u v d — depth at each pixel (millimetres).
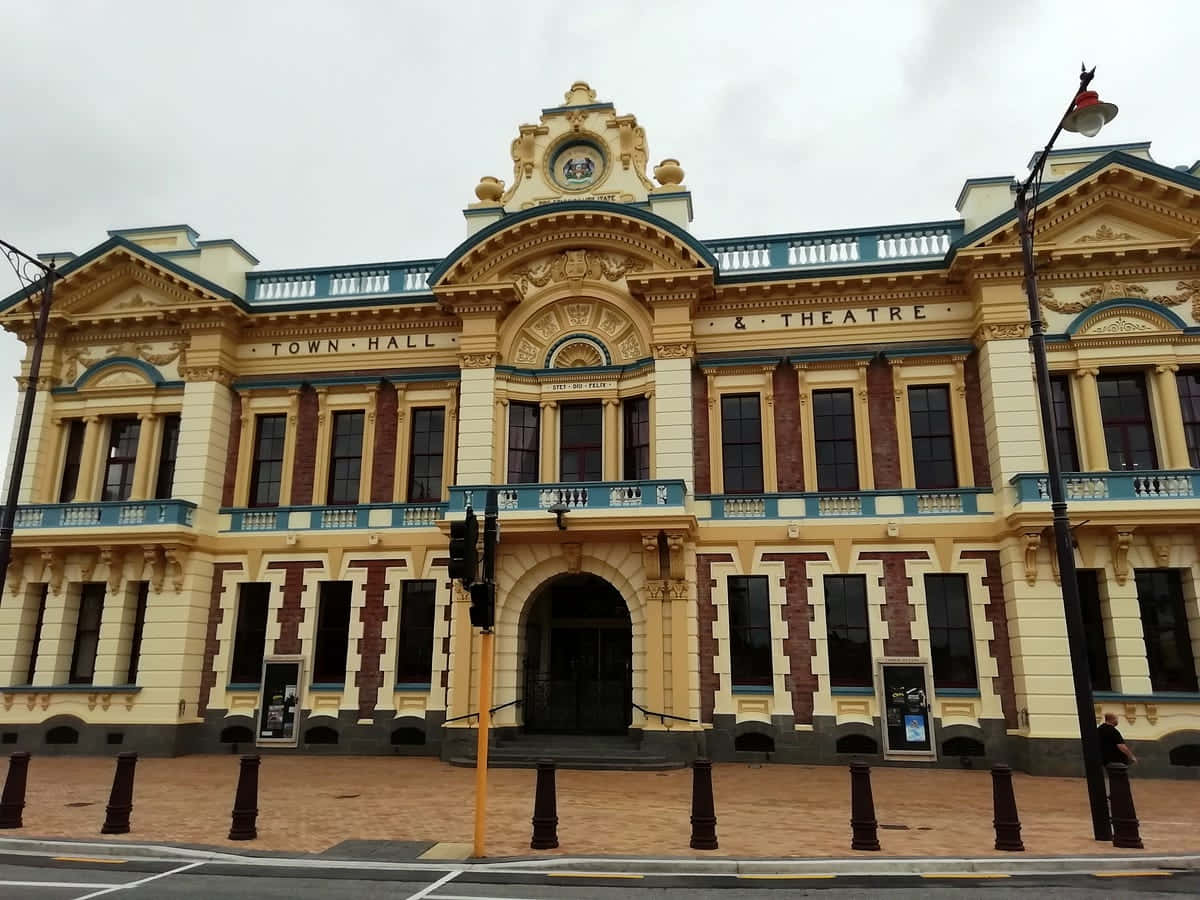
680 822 13477
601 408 25062
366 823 13477
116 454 26734
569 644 25797
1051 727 20234
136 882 9906
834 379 24078
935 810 14906
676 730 21328
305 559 25047
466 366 24781
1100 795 12258
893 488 23125
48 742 23781
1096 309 22578
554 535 22625
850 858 10859
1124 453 22344
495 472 24047
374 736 23453
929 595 22406
